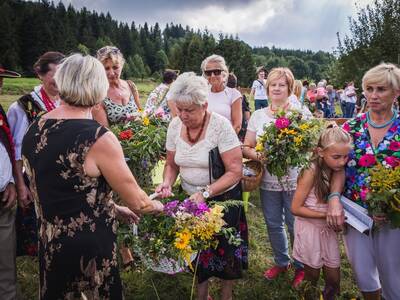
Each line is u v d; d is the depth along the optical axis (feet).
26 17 239.50
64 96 6.04
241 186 9.66
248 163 10.72
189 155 8.84
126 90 12.84
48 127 6.02
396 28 51.31
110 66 11.99
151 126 11.91
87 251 5.95
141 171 11.81
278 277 11.85
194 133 8.79
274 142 9.27
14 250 9.35
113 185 6.06
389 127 8.04
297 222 9.50
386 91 7.72
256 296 11.14
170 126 9.48
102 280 6.15
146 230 7.55
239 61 187.93
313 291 8.93
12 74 9.56
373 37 53.72
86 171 5.81
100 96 6.20
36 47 234.99
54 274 6.09
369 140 8.20
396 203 7.36
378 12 53.98
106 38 332.80
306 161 8.80
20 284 11.71
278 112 9.78
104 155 5.86
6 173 8.82
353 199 8.56
